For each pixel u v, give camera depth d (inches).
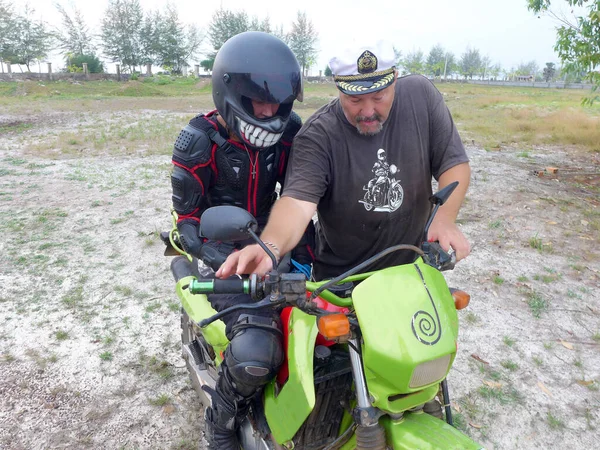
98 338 155.5
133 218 251.1
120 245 220.7
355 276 71.1
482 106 885.8
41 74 1492.4
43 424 122.0
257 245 74.6
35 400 129.6
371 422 68.4
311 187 89.2
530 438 119.9
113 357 146.8
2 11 1777.8
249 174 106.4
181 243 103.9
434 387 70.4
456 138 97.6
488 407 128.7
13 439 117.4
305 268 101.3
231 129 100.0
